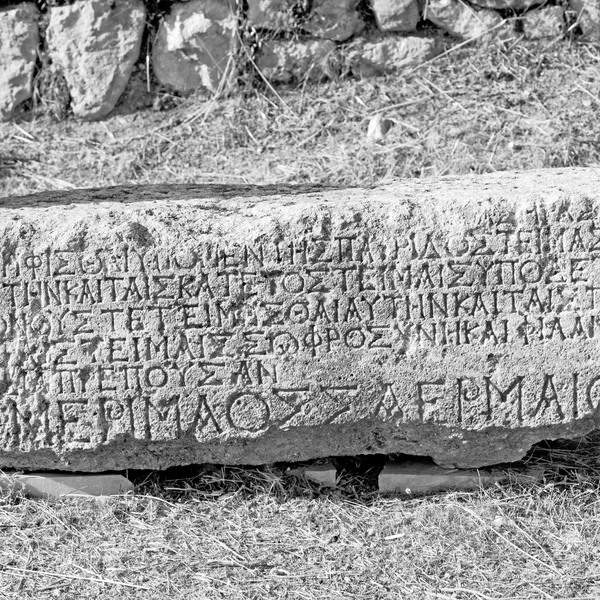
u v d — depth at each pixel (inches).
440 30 184.2
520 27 184.4
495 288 133.2
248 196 140.7
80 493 137.9
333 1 183.0
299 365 134.3
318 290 133.3
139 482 138.9
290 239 132.6
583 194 132.6
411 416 135.2
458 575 128.5
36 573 129.7
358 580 128.3
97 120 184.1
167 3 183.5
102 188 148.3
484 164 171.2
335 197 137.3
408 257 132.8
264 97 183.9
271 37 183.8
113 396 135.0
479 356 134.0
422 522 134.0
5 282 133.3
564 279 133.0
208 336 133.9
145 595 127.3
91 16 182.4
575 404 134.9
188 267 132.8
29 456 136.7
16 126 183.9
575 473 137.7
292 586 127.9
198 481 139.3
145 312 133.6
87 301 133.6
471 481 137.3
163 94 184.7
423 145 175.0
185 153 179.0
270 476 138.3
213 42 183.8
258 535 133.3
